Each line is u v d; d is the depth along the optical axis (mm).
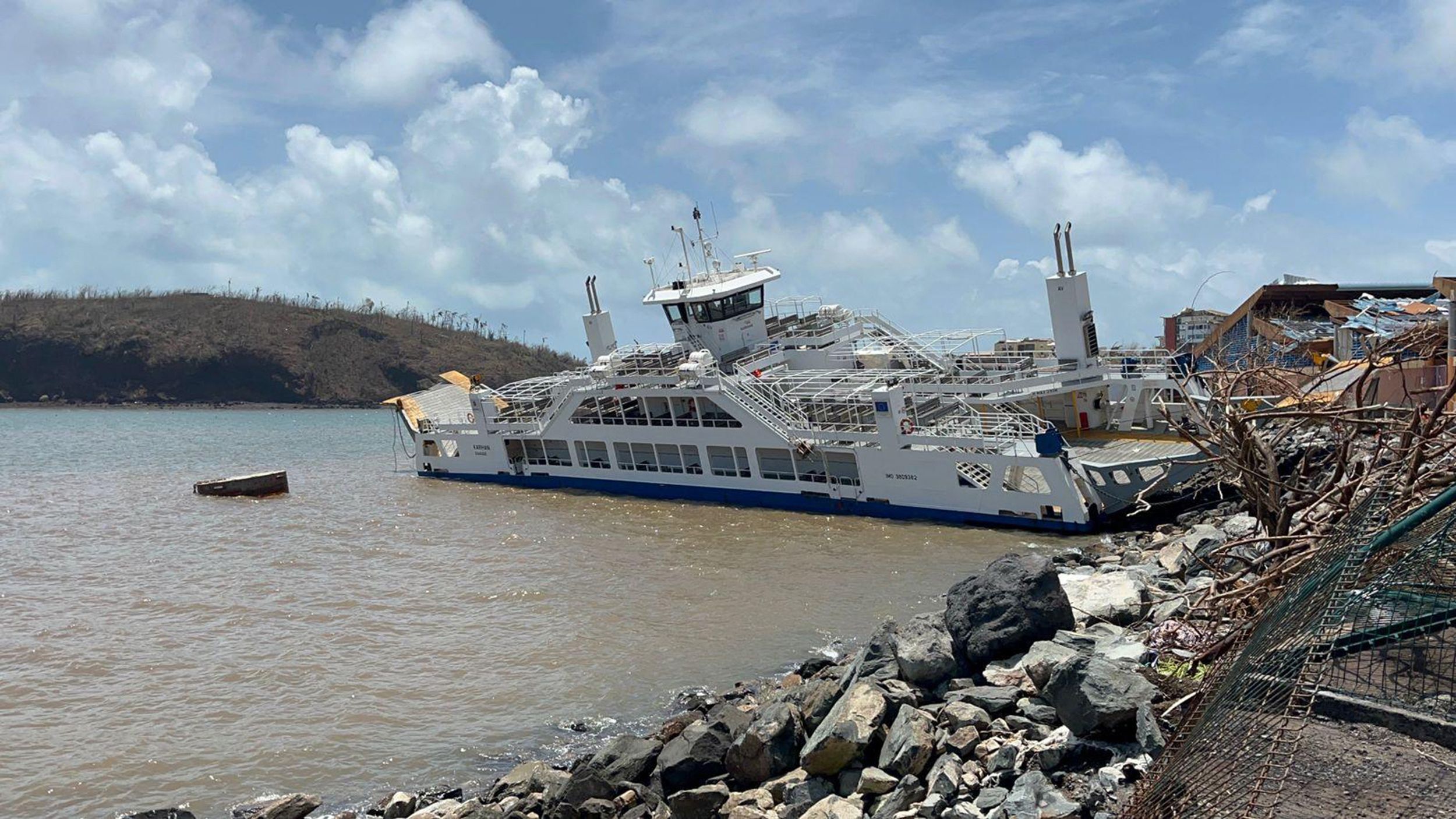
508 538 42688
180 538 46719
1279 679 10594
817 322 54281
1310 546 14195
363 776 20016
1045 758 13852
